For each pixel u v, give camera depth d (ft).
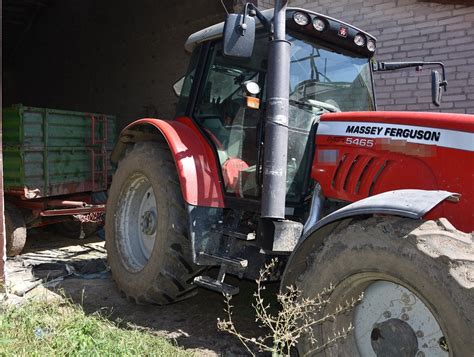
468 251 6.64
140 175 13.20
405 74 18.71
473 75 17.03
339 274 7.88
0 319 9.91
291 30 10.86
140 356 9.10
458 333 6.37
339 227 8.21
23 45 49.01
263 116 10.62
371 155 9.13
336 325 8.13
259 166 10.55
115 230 13.55
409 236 7.00
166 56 32.65
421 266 6.78
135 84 35.42
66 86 43.73
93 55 39.78
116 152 14.64
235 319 11.93
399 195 7.48
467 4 17.02
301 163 10.53
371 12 19.42
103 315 11.95
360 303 8.08
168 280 11.71
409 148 8.59
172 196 11.78
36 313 10.69
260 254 10.62
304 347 8.41
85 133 20.38
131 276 12.66
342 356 8.04
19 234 17.66
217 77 12.23
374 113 9.39
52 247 19.97
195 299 13.44
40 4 44.04
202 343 10.46
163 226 11.76
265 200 9.38
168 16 32.14
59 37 44.09
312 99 11.02
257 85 10.04
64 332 9.48
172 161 12.32
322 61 11.37
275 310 12.36
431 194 7.27
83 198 20.85
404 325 7.47
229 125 11.69
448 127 8.21
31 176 17.80
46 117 18.22
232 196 11.35
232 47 9.09
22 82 49.80
